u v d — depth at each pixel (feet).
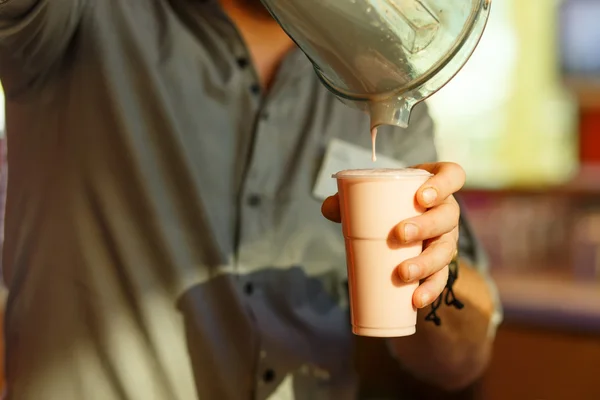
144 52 4.07
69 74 4.04
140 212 3.96
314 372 4.14
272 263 4.11
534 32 14.55
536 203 9.07
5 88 3.98
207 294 4.02
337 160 4.23
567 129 14.82
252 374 4.03
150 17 4.20
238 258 4.08
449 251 3.33
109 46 4.02
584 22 14.30
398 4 3.15
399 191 3.26
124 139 3.95
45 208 4.03
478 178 14.79
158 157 4.03
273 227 4.13
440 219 3.29
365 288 3.33
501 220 9.15
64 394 3.94
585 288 7.08
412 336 4.15
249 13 4.26
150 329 3.92
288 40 4.36
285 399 4.07
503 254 8.72
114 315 3.93
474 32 3.29
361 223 3.29
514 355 6.97
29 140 4.10
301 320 4.12
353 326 3.41
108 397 3.94
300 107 4.28
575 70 14.49
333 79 3.38
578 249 7.82
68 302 3.95
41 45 3.78
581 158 14.65
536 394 6.86
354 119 4.33
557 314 6.78
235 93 4.17
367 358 6.64
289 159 4.22
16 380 4.02
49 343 3.95
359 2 3.13
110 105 3.97
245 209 4.11
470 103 14.83
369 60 3.24
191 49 4.15
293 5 3.18
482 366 4.38
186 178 4.01
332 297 4.23
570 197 8.89
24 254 4.08
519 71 14.71
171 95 4.08
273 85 4.25
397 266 3.30
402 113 3.35
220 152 4.12
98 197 3.96
